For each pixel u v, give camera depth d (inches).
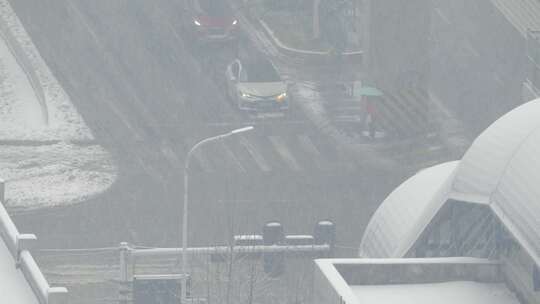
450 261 4375.0
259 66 7381.9
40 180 6471.5
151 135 6948.8
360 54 7815.0
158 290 5073.8
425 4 7155.5
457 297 4281.5
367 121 7032.5
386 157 6776.6
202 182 6501.0
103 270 5693.9
